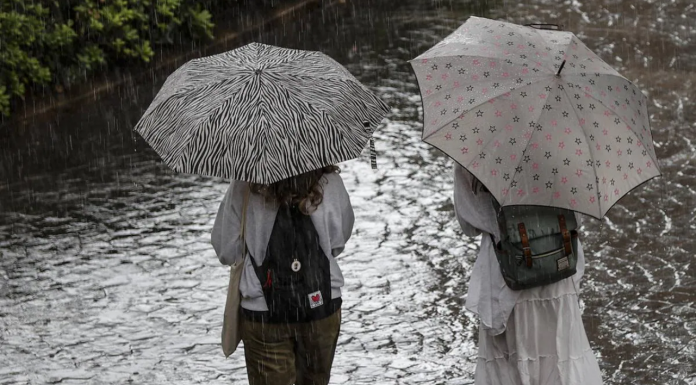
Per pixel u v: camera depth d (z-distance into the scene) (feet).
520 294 27.76
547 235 26.99
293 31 77.20
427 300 40.52
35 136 58.59
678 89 63.52
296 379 29.07
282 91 25.67
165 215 49.19
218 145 24.58
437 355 36.58
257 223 26.04
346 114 25.81
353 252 44.68
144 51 67.31
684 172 51.98
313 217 26.35
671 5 80.33
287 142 24.63
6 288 42.11
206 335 38.34
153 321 39.40
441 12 80.94
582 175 24.59
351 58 71.36
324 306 26.76
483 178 24.75
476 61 26.32
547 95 25.17
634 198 49.37
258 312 26.66
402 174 53.11
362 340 37.63
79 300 41.16
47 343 37.88
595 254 44.06
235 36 75.36
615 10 79.82
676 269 42.42
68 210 49.70
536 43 26.63
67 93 63.31
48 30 63.00
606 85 25.85
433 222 47.60
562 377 28.43
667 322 38.19
